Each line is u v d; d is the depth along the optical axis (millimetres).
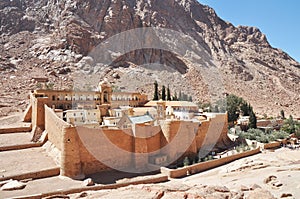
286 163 26672
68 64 71125
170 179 23438
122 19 89000
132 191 11062
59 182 20281
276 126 55719
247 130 47656
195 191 10023
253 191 10289
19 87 55594
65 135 21875
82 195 12484
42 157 24328
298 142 44406
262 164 26391
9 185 18625
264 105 85500
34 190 18406
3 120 35062
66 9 89125
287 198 13406
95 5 91062
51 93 35500
